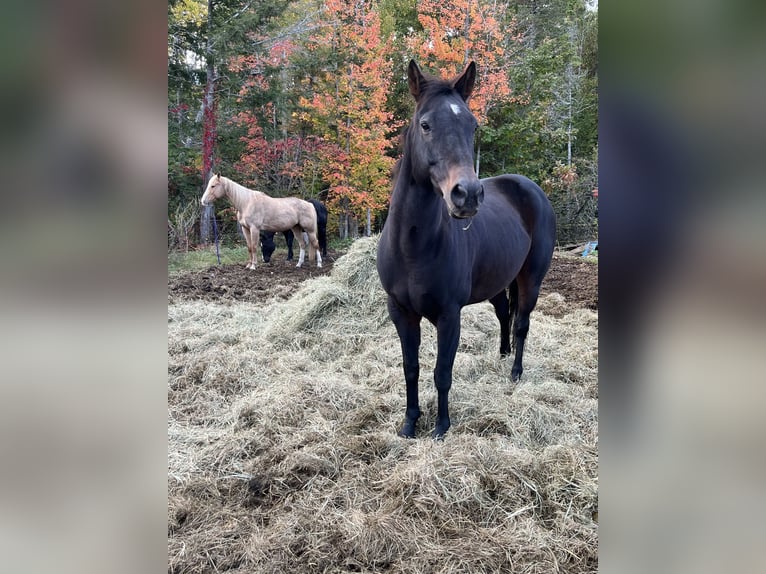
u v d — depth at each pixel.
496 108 12.05
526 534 1.74
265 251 8.62
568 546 1.69
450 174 1.76
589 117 12.38
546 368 3.35
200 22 10.08
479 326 4.13
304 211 8.17
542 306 5.20
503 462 2.08
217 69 10.09
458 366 3.23
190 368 3.29
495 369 3.33
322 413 2.65
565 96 12.34
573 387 3.05
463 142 1.80
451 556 1.64
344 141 10.69
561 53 12.50
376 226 13.77
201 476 2.09
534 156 12.46
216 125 10.36
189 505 1.91
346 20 10.55
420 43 11.27
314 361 3.53
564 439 2.40
